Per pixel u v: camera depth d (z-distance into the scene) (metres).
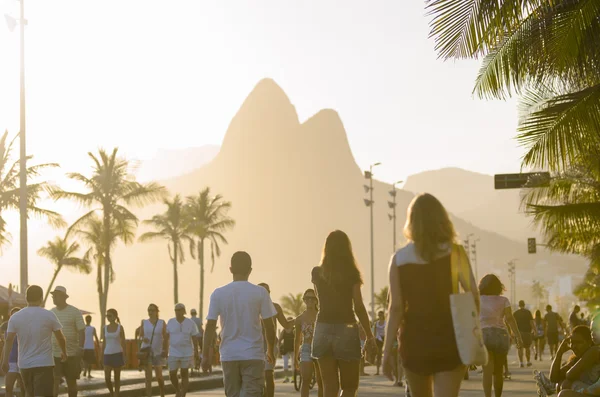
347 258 11.03
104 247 64.25
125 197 64.25
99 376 35.25
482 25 14.77
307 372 15.44
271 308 11.09
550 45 15.66
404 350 7.07
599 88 16.03
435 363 6.93
